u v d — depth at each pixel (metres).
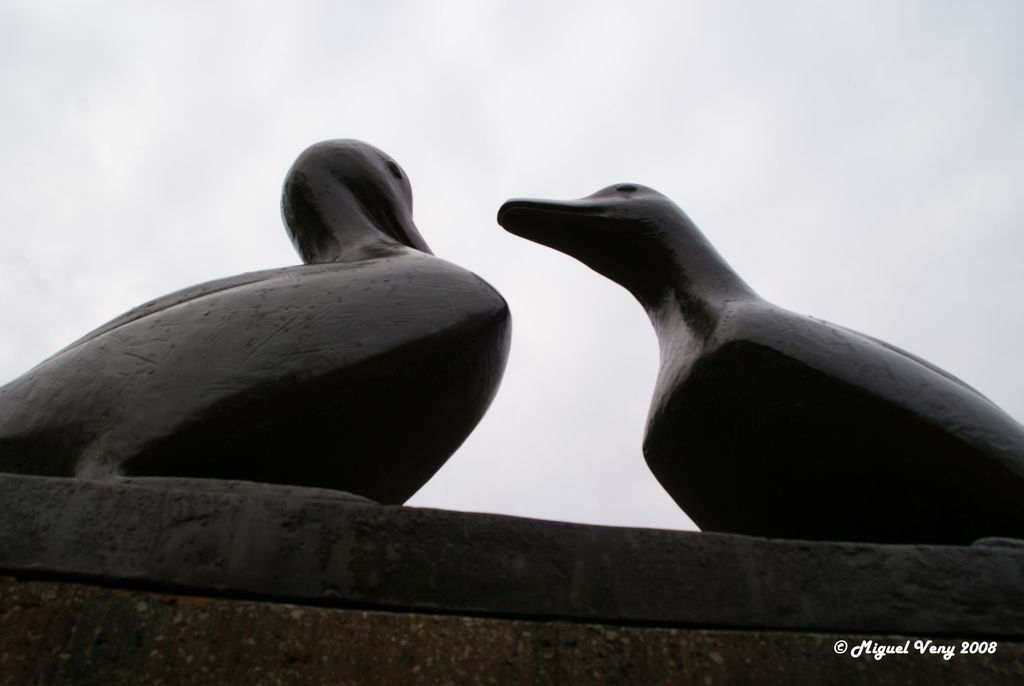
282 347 2.70
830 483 3.03
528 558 2.22
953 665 2.25
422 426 3.01
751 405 3.11
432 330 2.88
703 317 3.45
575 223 3.98
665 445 3.43
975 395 3.07
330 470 2.84
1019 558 2.48
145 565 2.09
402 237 4.05
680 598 2.23
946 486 2.89
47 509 2.15
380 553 2.17
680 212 3.97
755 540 2.36
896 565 2.39
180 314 2.83
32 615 2.00
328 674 1.98
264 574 2.10
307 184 3.99
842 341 3.10
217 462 2.60
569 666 2.08
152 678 1.94
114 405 2.61
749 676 2.14
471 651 2.06
